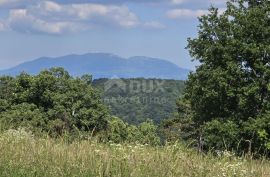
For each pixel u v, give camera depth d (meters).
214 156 7.43
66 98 62.56
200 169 6.40
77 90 64.62
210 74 37.31
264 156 7.42
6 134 8.04
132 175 5.96
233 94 35.19
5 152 6.73
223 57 37.19
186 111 55.03
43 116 58.84
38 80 64.44
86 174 5.98
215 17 39.31
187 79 40.97
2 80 66.19
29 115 56.97
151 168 6.26
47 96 63.31
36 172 6.03
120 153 6.77
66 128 8.63
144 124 53.53
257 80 35.50
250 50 35.56
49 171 6.09
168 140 7.74
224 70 37.03
